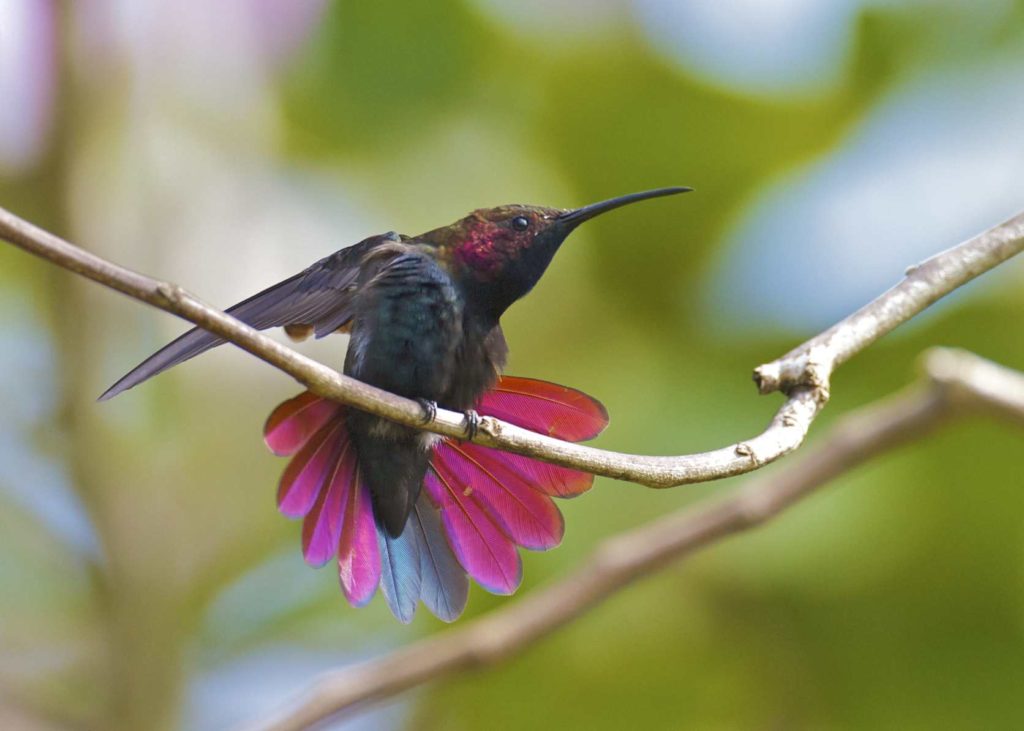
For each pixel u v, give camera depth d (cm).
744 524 816
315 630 1073
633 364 1012
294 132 1089
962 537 946
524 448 551
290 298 723
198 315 472
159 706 1027
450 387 723
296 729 798
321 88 1066
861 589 955
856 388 989
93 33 1083
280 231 1112
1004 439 933
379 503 701
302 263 1112
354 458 700
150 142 1110
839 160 1041
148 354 1124
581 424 708
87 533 1100
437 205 1077
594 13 1048
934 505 946
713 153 1043
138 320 1118
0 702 1013
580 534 945
